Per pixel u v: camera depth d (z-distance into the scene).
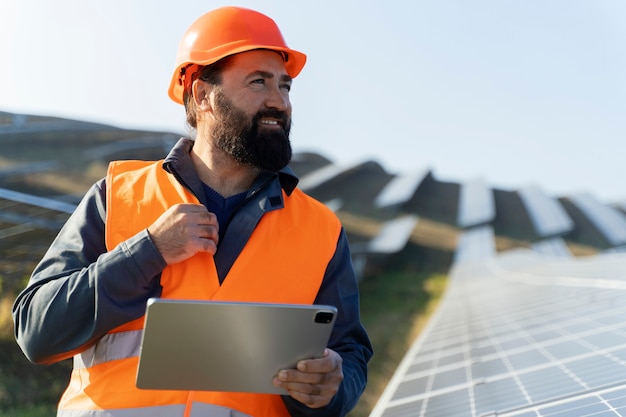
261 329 2.05
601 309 7.53
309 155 51.06
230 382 2.14
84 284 2.28
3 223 17.17
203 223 2.31
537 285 17.36
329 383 2.19
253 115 2.56
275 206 2.55
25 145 26.92
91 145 29.28
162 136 32.25
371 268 36.50
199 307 2.00
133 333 2.36
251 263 2.46
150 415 2.27
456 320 14.66
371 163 52.56
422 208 48.31
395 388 6.98
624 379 3.75
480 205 49.19
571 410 3.54
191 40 2.74
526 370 5.39
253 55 2.61
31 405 11.02
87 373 2.40
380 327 22.81
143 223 2.48
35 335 2.32
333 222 2.70
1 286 15.56
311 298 2.53
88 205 2.56
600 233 46.75
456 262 39.59
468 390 5.46
